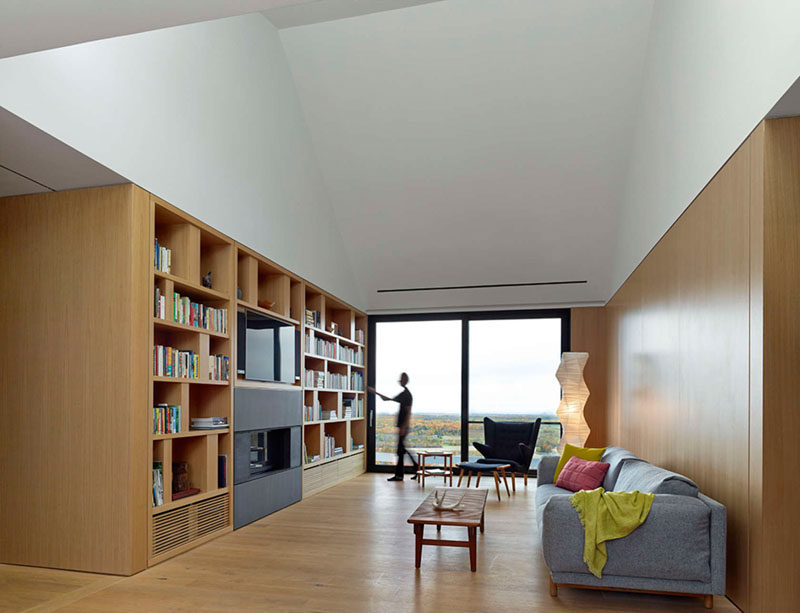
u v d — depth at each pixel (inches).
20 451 174.9
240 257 243.6
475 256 356.8
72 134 148.8
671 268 212.2
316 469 312.5
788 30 117.6
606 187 309.7
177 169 192.2
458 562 181.9
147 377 174.6
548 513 150.1
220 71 221.5
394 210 338.3
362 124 301.1
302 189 299.6
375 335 409.4
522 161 304.5
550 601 148.1
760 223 134.0
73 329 173.0
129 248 170.4
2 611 138.9
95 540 167.9
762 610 130.3
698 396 178.7
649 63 250.4
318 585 159.3
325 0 251.0
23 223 179.6
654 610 142.9
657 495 147.1
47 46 112.5
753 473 136.2
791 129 131.9
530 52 265.0
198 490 204.4
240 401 229.8
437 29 263.9
